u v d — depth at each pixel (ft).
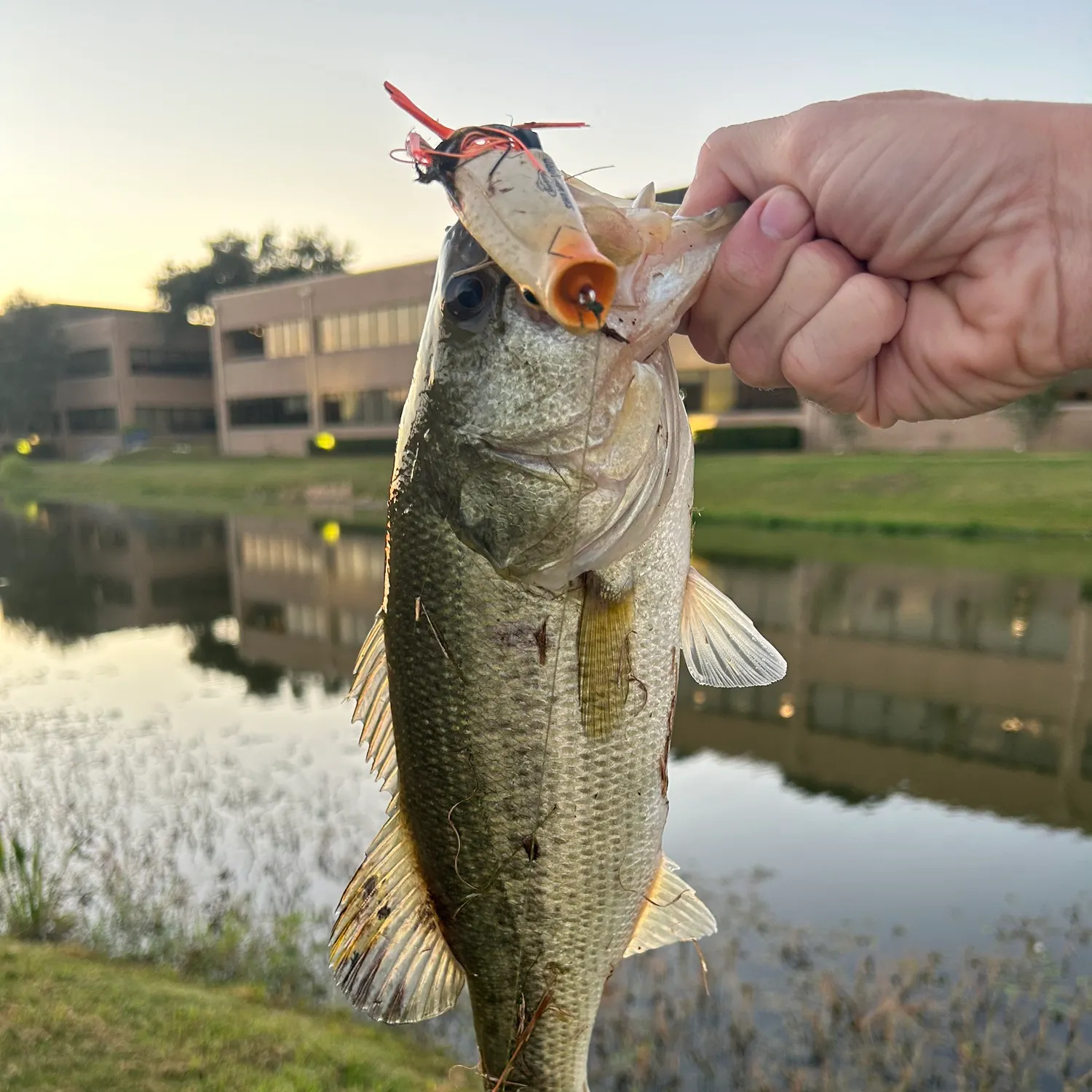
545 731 1.10
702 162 1.07
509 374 1.02
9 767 4.86
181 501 21.47
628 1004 2.57
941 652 6.46
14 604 10.58
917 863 3.43
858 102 0.99
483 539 1.06
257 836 3.88
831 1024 2.43
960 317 1.02
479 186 0.84
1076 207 0.96
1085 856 3.46
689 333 1.10
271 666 7.39
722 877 3.35
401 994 1.23
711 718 5.37
